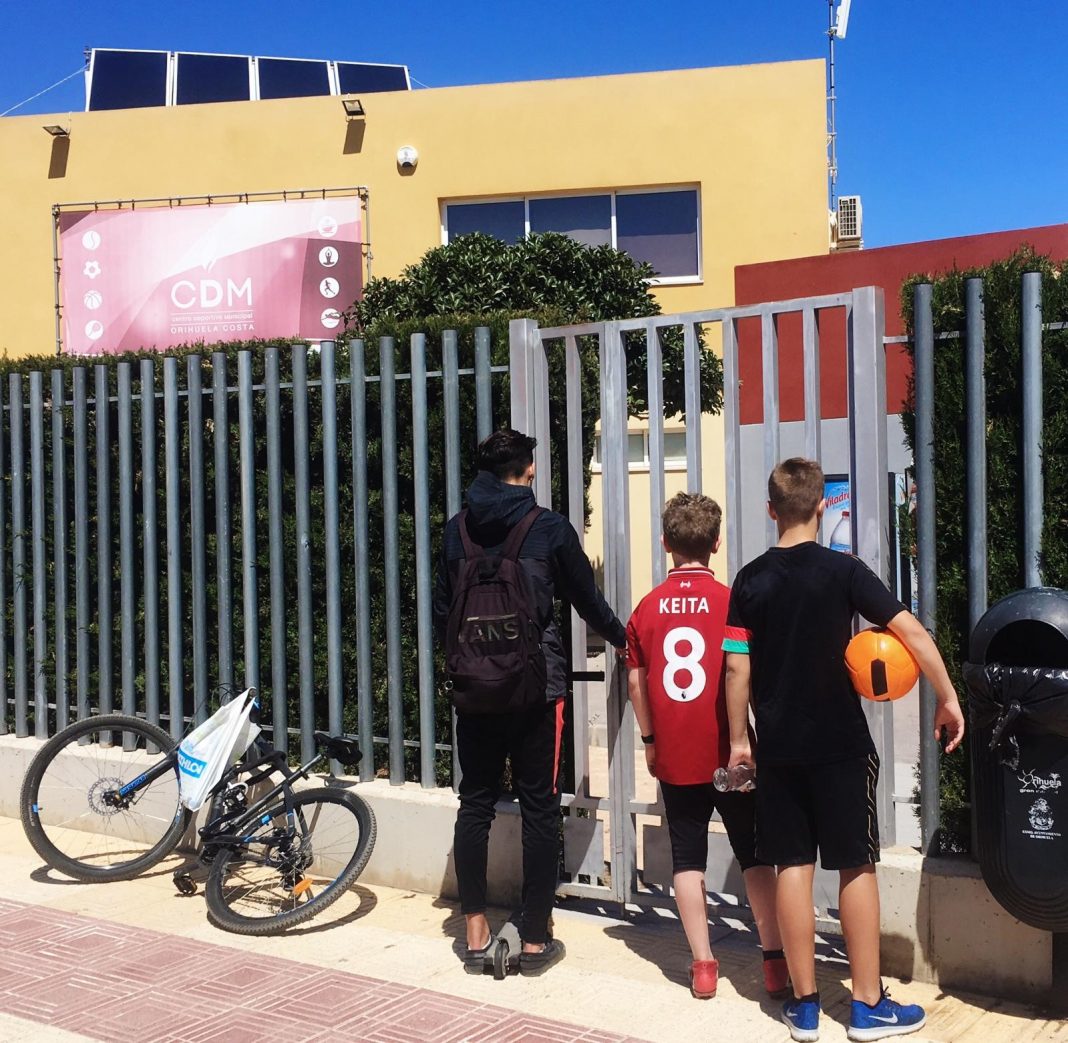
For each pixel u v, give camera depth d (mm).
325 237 15586
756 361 12680
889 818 4312
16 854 6004
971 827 4172
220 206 15656
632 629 4227
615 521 4859
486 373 5113
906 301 4328
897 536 4441
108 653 6352
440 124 15648
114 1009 4055
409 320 5500
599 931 4766
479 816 4398
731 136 15188
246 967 4426
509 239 15766
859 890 3699
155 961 4500
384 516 5387
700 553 4199
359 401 5449
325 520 5535
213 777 5086
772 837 3744
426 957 4496
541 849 4320
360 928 4820
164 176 15984
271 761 5289
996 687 3604
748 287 13383
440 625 4559
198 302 15656
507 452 4453
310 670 5637
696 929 4070
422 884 5230
